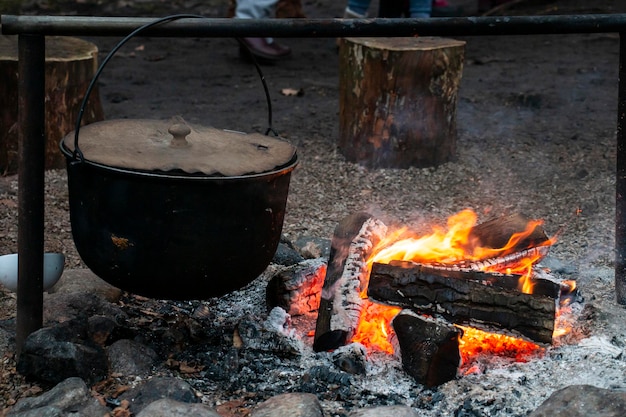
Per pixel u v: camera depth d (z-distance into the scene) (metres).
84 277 3.26
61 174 4.65
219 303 3.18
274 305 3.04
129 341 2.71
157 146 2.50
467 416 2.42
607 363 2.63
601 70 6.96
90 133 2.60
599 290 3.26
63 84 4.57
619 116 2.98
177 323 2.92
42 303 2.62
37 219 2.53
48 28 2.38
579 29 2.68
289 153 2.59
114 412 2.38
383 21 2.53
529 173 4.85
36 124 2.46
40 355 2.50
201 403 2.46
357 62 4.77
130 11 8.70
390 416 2.31
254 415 2.35
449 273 2.81
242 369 2.66
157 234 2.34
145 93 6.26
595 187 4.63
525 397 2.48
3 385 2.55
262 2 6.49
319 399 2.51
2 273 2.79
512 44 7.93
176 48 7.72
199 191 2.31
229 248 2.40
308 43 8.03
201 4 9.11
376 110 4.78
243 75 6.86
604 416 2.26
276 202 2.50
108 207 2.35
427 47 4.66
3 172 4.58
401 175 4.81
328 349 2.74
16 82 4.46
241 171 2.36
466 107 5.95
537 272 3.28
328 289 2.80
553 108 5.96
